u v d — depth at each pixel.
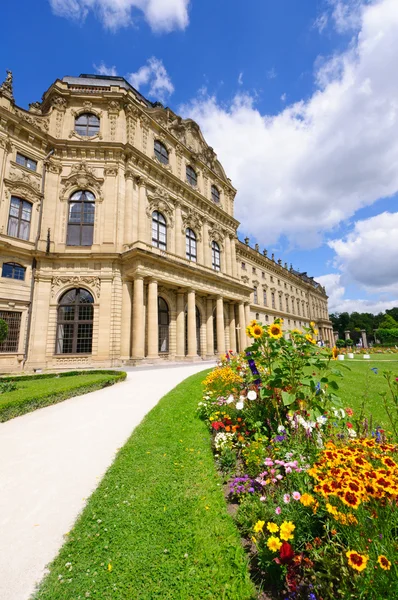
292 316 65.31
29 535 3.68
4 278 20.81
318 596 2.22
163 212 28.89
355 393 9.55
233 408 6.20
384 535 2.19
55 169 24.67
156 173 28.36
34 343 21.39
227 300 35.91
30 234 22.84
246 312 38.19
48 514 4.10
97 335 22.34
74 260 23.28
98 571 2.96
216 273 33.81
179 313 27.92
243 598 2.43
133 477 4.79
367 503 2.39
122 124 27.02
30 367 20.80
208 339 31.41
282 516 2.93
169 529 3.46
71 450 6.20
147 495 4.23
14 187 22.17
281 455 3.88
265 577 2.67
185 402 9.09
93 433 7.16
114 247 24.00
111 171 25.22
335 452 2.85
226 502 3.92
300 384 4.57
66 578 2.93
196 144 38.31
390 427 5.46
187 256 31.80
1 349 20.31
